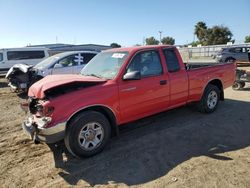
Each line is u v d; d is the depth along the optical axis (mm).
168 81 5152
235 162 3848
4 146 4805
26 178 3680
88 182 3525
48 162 4129
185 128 5391
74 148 3986
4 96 10070
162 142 4723
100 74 4762
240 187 3225
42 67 10055
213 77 6250
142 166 3879
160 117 6168
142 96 4719
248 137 4812
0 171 3885
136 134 5172
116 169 3828
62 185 3479
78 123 3953
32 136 3953
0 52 16406
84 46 33000
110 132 4441
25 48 17047
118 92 4367
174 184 3357
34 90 4191
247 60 22234
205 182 3361
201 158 4027
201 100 6125
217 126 5457
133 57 4688
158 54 5121
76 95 3957
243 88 9930
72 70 10344
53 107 3752
